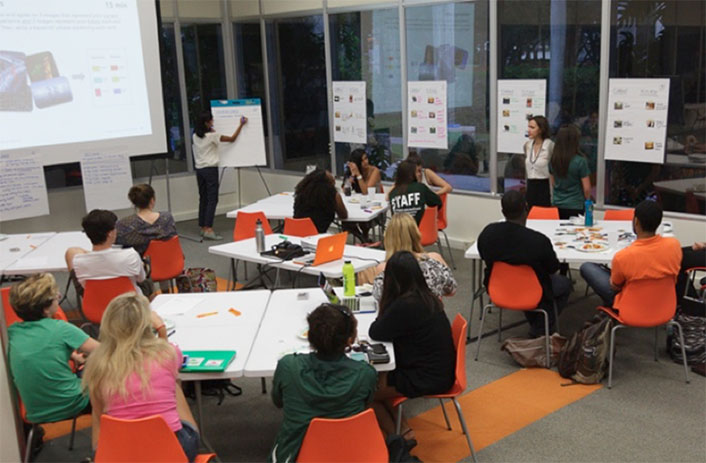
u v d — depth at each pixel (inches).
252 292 156.6
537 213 214.1
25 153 268.4
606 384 158.7
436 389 120.6
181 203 364.8
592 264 180.1
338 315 101.5
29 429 131.5
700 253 168.6
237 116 323.3
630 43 221.6
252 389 163.5
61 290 250.1
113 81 290.0
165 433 93.5
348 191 270.4
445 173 285.6
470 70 267.1
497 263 163.9
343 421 92.7
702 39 204.4
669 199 221.9
